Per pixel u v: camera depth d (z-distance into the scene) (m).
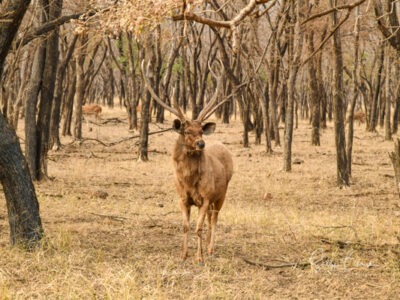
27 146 17.97
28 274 8.32
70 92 35.53
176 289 7.86
